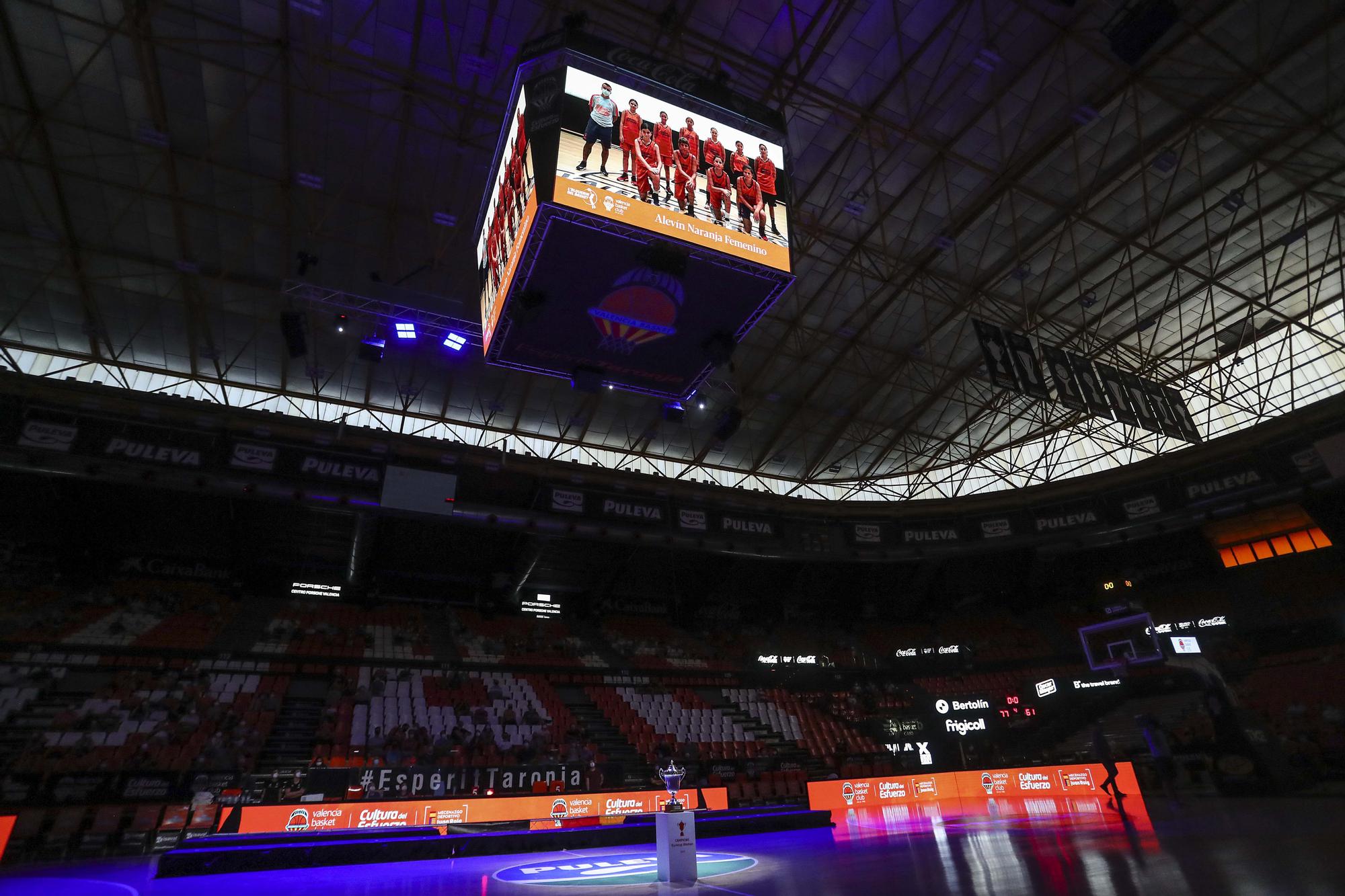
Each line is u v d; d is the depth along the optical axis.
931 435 30.23
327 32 14.61
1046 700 26.75
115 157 16.20
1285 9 15.66
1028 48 16.42
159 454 18.86
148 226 17.78
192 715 17.47
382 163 17.22
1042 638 30.92
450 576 29.00
